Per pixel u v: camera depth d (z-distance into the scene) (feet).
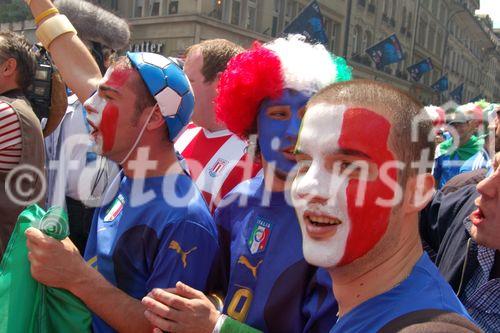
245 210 4.60
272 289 3.99
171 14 58.90
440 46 117.50
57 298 4.11
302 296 3.89
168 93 4.41
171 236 4.17
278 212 4.24
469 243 4.88
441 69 118.32
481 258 4.61
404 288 2.65
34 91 6.91
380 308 2.63
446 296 2.60
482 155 10.09
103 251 4.53
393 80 89.10
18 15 59.77
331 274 2.89
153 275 4.15
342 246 2.68
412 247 2.78
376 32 85.51
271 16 64.85
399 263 2.74
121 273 4.36
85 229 7.29
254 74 4.34
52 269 3.97
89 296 4.02
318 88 4.22
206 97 6.57
